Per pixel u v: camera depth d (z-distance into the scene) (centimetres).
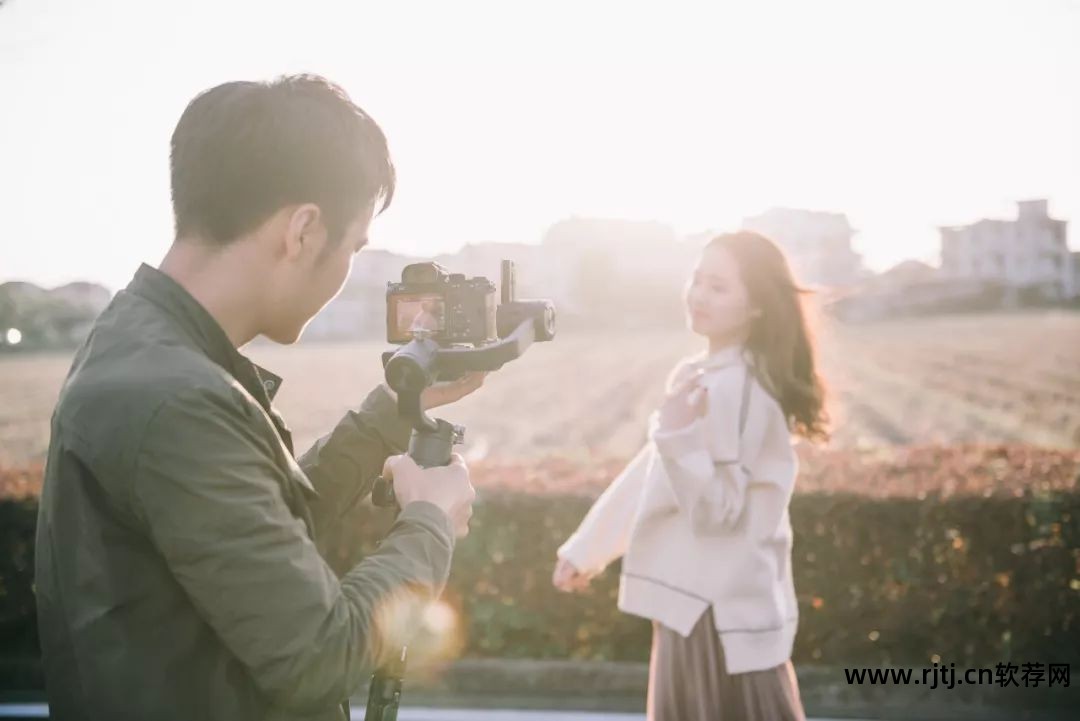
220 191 145
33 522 638
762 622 309
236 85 150
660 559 321
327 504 181
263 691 134
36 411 2344
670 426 313
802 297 342
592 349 4478
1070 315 3825
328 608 134
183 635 137
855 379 3048
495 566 614
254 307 151
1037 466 689
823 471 671
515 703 573
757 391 324
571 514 613
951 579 604
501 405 2998
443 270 186
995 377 2989
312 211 147
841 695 577
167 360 137
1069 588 599
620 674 589
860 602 606
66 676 140
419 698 581
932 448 779
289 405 3050
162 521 130
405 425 186
